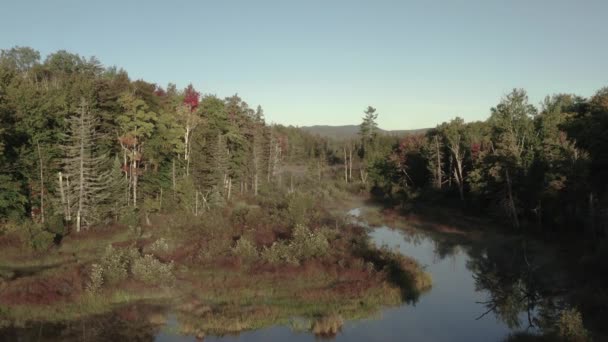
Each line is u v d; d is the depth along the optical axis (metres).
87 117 39.25
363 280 27.92
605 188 44.06
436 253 39.12
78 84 46.25
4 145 35.38
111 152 48.34
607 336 20.20
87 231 38.09
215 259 30.70
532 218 49.28
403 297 26.55
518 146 51.12
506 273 32.38
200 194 50.78
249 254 31.14
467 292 28.11
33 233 33.09
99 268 26.34
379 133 123.62
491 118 72.69
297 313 23.72
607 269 30.02
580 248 37.44
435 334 21.70
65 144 41.88
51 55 79.19
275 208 50.00
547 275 31.47
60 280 26.05
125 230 40.03
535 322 23.09
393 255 32.41
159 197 49.84
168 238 37.09
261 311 23.31
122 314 23.19
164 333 21.23
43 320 22.20
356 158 116.31
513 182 49.44
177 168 51.84
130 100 46.22
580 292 26.59
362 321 23.05
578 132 51.84
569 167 42.28
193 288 26.73
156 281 26.64
